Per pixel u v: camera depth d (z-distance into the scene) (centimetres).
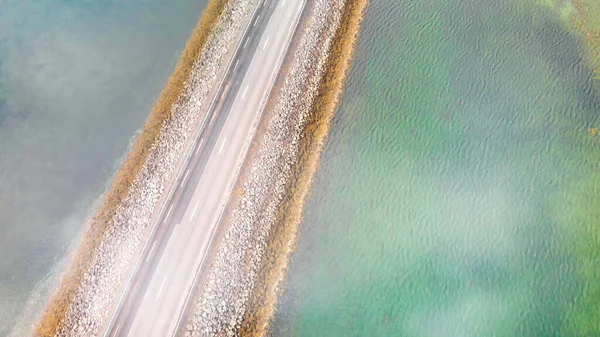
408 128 5997
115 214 5059
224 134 5550
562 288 5200
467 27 6738
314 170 5625
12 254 4891
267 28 6256
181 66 5900
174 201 5156
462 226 5481
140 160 5341
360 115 6034
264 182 5397
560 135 6012
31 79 5709
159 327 4603
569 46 6575
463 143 5947
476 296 5134
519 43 6606
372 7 6831
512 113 6134
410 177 5712
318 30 6388
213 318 4700
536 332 4997
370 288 5109
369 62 6400
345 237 5328
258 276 4956
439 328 4975
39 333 4569
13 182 5184
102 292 4703
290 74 6016
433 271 5241
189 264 4881
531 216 5559
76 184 5234
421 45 6569
